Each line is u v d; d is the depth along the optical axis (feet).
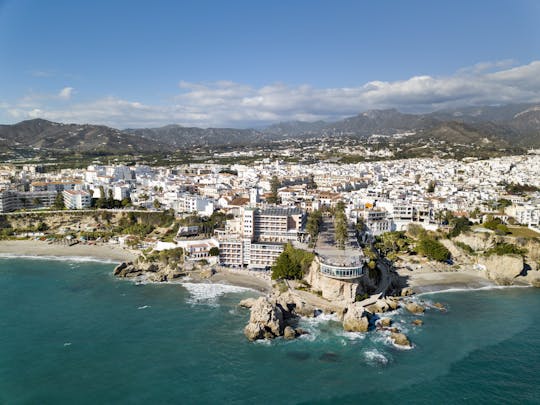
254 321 564.71
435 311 638.12
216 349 526.57
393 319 608.19
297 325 590.96
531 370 481.05
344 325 576.61
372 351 520.42
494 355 512.22
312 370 480.64
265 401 426.92
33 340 549.13
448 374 472.85
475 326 588.50
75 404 423.23
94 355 512.22
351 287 645.51
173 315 624.59
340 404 422.82
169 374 473.26
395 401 427.33
